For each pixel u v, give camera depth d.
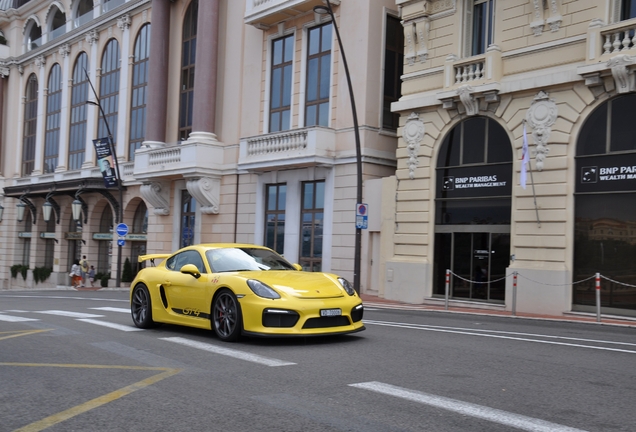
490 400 5.70
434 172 20.05
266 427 4.88
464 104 18.92
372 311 16.36
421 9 20.30
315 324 8.87
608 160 15.91
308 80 25.30
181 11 32.44
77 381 6.63
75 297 23.52
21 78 47.72
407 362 7.62
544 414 5.23
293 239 25.06
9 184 47.59
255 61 27.55
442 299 19.33
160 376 6.84
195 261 10.39
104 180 33.38
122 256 35.69
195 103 29.33
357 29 23.41
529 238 17.20
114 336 10.14
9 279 47.22
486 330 11.59
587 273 16.19
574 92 16.55
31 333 10.56
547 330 12.09
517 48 17.95
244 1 28.41
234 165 28.19
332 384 6.36
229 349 8.62
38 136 44.94
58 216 41.94
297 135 23.98
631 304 15.34
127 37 36.50
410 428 4.82
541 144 17.11
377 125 23.27
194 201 30.28
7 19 48.62
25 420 5.15
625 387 6.33
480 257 18.72
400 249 20.80
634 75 15.26
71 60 42.06
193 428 4.88
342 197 23.25
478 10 19.45
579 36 16.50
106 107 38.44
